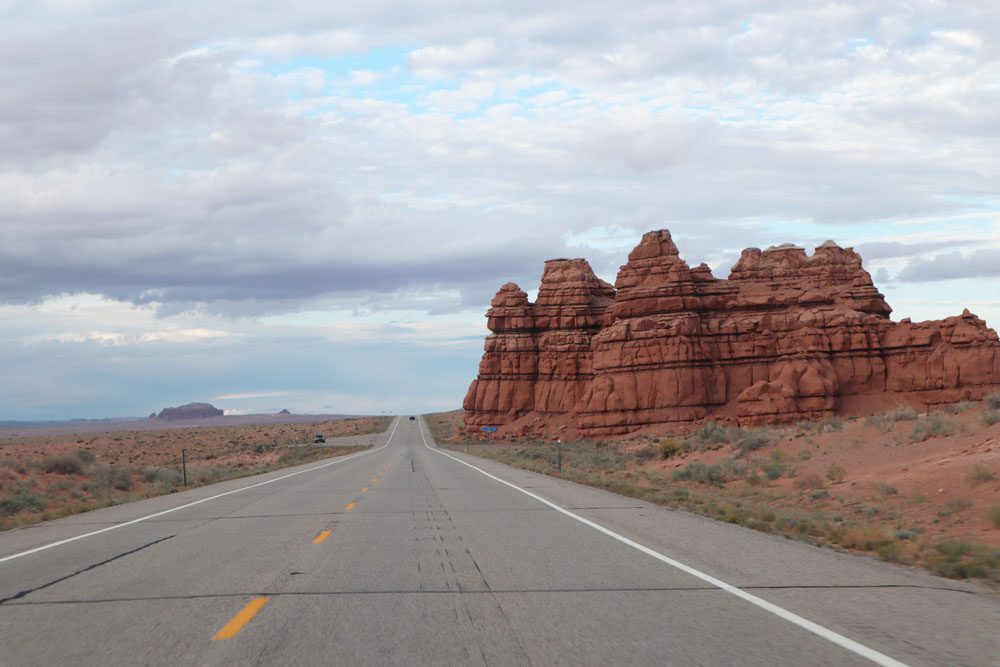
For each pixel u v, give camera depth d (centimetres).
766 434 4641
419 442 12588
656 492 2467
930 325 9344
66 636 789
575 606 882
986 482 2077
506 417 12762
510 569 1125
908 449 2930
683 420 9681
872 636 741
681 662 663
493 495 2409
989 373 8931
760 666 649
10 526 2119
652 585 999
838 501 2300
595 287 13375
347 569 1143
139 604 936
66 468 4469
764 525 1634
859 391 9275
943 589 966
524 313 13112
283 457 8875
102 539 1586
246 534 1581
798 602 894
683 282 10325
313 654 701
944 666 645
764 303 10200
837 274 10650
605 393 10062
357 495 2498
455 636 757
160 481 4556
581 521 1711
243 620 836
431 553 1282
